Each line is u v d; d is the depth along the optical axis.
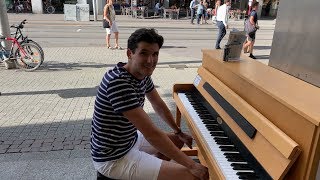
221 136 2.28
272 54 2.54
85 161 3.45
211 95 2.54
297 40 2.23
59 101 5.29
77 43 11.25
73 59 8.59
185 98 2.99
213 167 1.93
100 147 2.17
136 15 21.72
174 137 2.76
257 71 2.26
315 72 2.05
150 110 4.89
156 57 2.10
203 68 3.01
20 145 3.77
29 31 13.95
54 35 13.02
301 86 1.88
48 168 3.31
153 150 2.49
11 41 7.26
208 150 2.09
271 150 1.61
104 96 2.06
